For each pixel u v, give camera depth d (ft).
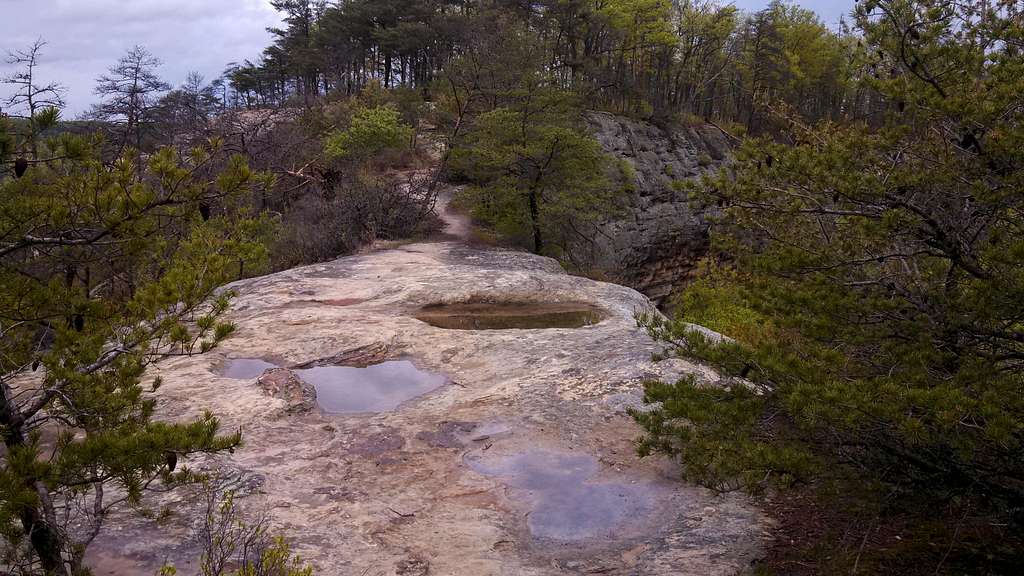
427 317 34.55
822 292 13.48
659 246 137.28
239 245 12.46
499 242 71.77
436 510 15.81
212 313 12.50
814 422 10.88
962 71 14.35
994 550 11.87
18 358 10.98
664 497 16.11
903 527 13.26
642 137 152.56
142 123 88.17
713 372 22.85
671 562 13.15
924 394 10.28
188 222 12.11
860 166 14.62
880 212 13.96
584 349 26.55
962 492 11.44
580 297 39.01
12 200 10.19
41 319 10.68
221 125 91.81
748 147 15.46
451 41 168.86
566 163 73.82
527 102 75.92
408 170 100.99
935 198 13.58
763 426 12.82
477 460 18.39
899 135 14.32
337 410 22.18
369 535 14.34
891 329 12.84
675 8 200.03
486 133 77.46
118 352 11.02
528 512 15.72
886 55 15.53
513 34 96.84
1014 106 12.96
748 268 14.80
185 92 115.14
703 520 14.83
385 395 23.68
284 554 10.14
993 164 13.21
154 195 11.12
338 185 79.61
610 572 13.10
